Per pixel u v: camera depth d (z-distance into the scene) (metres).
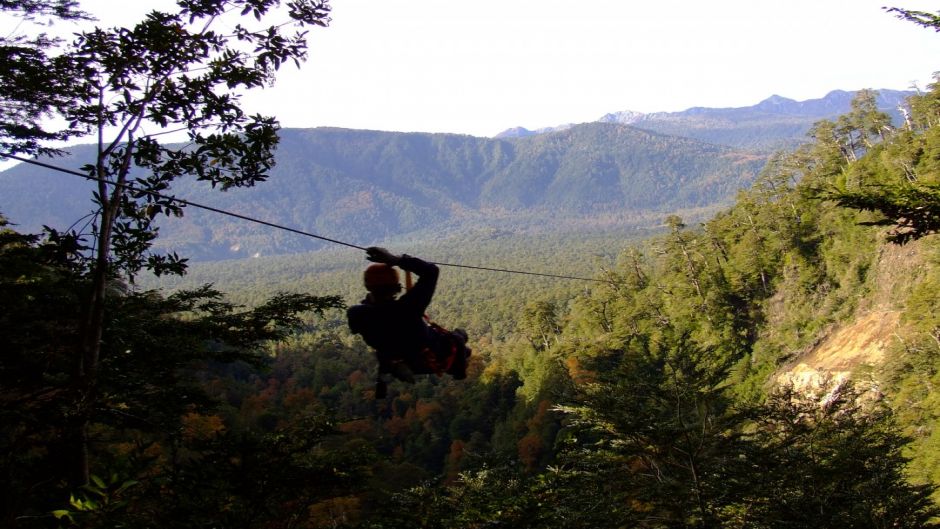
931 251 53.44
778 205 75.38
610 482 14.45
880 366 45.97
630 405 14.89
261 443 9.46
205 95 10.04
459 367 4.88
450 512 12.40
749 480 14.17
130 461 6.26
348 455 9.98
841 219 67.44
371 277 4.62
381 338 4.52
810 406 16.77
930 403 38.06
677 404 15.41
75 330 9.87
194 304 11.42
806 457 15.03
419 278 4.58
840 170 81.56
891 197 7.53
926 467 33.97
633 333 71.31
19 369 9.19
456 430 72.06
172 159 10.39
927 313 43.50
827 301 65.12
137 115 10.05
